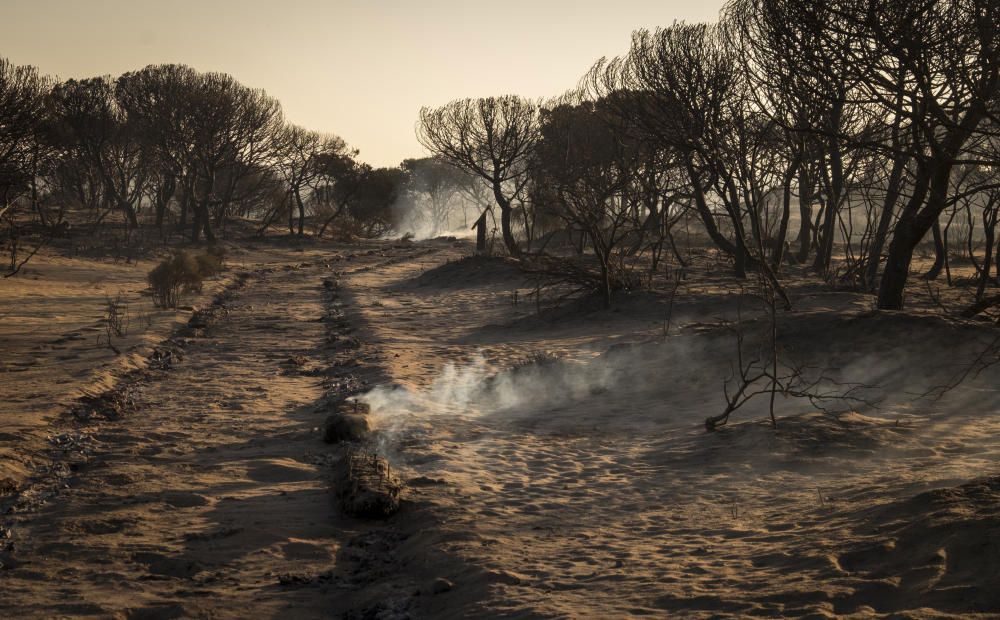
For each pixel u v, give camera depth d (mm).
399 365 16500
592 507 7551
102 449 10172
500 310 27188
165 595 5688
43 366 15891
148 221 69750
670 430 10719
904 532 5211
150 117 61125
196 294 31422
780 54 14992
